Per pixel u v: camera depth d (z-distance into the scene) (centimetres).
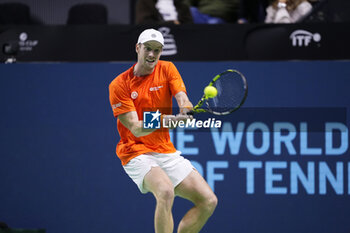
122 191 2211
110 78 2244
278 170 2178
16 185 2234
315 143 2180
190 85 2230
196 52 2295
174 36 2302
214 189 2188
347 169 2164
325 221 2156
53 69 2255
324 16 2456
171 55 2300
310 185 2167
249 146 2189
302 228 2158
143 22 2514
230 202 2180
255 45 2288
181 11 2545
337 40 2262
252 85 2209
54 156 2234
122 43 2325
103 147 2227
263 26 2283
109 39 2330
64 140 2238
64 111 2245
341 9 2442
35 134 2245
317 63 2197
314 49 2272
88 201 2217
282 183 2173
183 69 2234
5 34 2366
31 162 2238
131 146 1711
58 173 2230
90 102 2241
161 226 1603
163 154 1702
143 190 1711
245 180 2181
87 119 2238
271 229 2166
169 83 1708
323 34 2269
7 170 2241
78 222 2212
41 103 2250
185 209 2188
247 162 2184
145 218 2198
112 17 2656
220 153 2192
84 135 2234
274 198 2172
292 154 2180
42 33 2352
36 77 2256
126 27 2322
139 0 2536
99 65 2245
